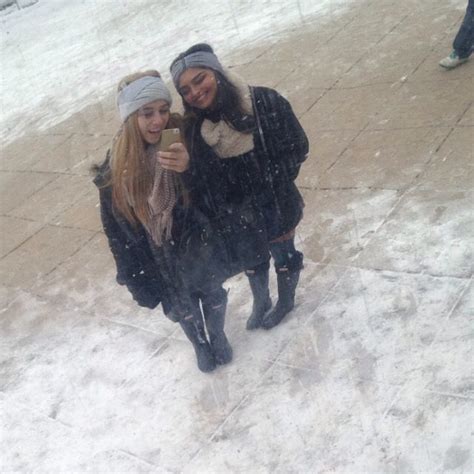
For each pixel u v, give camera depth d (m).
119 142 3.10
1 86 10.49
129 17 11.70
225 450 3.27
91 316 4.61
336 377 3.43
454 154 4.86
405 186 4.73
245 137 3.16
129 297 4.70
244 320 4.05
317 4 8.84
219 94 3.11
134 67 8.99
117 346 4.23
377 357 3.45
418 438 2.97
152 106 3.03
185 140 3.16
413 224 4.31
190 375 3.81
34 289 5.14
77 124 8.05
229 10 9.88
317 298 4.00
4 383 4.23
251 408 3.44
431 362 3.31
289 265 3.69
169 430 3.49
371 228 4.43
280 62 7.41
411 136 5.26
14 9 15.66
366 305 3.81
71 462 3.50
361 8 8.16
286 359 3.65
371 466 2.93
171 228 3.24
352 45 7.24
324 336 3.71
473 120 5.17
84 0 14.60
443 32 6.79
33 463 3.56
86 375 4.08
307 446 3.13
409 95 5.88
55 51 11.36
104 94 8.62
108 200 3.24
